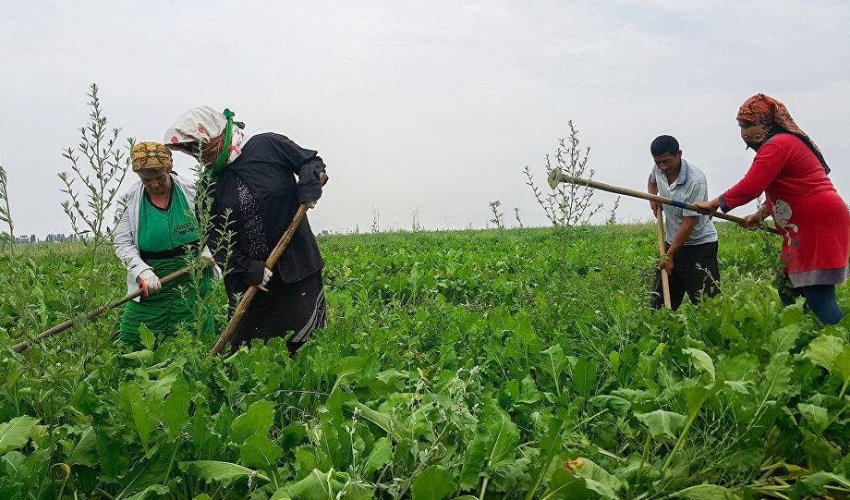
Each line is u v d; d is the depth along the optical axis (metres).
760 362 4.62
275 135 5.28
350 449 3.21
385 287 10.15
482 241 19.69
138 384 3.90
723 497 3.39
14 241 3.77
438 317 6.34
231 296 5.37
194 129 4.87
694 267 7.11
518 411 4.00
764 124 5.78
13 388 3.70
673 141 6.76
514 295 9.54
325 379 4.43
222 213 5.13
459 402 3.58
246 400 4.10
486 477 3.19
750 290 6.13
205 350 4.76
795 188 5.61
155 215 5.41
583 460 3.29
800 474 3.67
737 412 3.65
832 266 5.59
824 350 4.11
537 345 4.80
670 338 5.31
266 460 3.14
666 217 7.21
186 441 3.32
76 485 3.28
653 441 3.91
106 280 4.32
